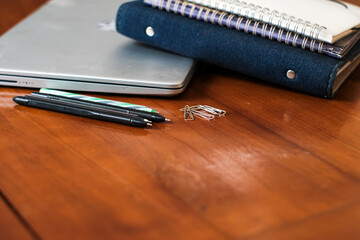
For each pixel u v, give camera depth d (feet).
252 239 1.63
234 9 2.34
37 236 1.65
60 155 1.95
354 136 2.06
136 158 1.94
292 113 2.20
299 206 1.74
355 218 1.70
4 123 2.11
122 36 2.60
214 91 2.35
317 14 2.28
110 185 1.82
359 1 3.10
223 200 1.76
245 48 2.32
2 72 2.31
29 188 1.81
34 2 3.34
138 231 1.65
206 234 1.65
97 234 1.65
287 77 2.29
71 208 1.73
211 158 1.94
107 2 2.94
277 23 2.26
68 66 2.34
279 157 1.94
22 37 2.55
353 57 2.29
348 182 1.83
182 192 1.79
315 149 1.99
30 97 2.21
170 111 2.21
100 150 1.97
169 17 2.42
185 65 2.38
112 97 2.31
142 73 2.31
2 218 1.71
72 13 2.80
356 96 2.31
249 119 2.16
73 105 2.18
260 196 1.77
